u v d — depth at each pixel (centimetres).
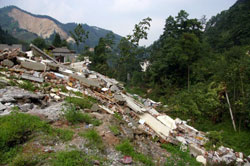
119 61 2945
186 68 2447
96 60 3195
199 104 1517
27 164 328
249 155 1019
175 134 844
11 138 368
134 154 472
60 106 630
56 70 1046
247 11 4028
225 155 819
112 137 516
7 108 527
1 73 820
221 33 4269
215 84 1636
